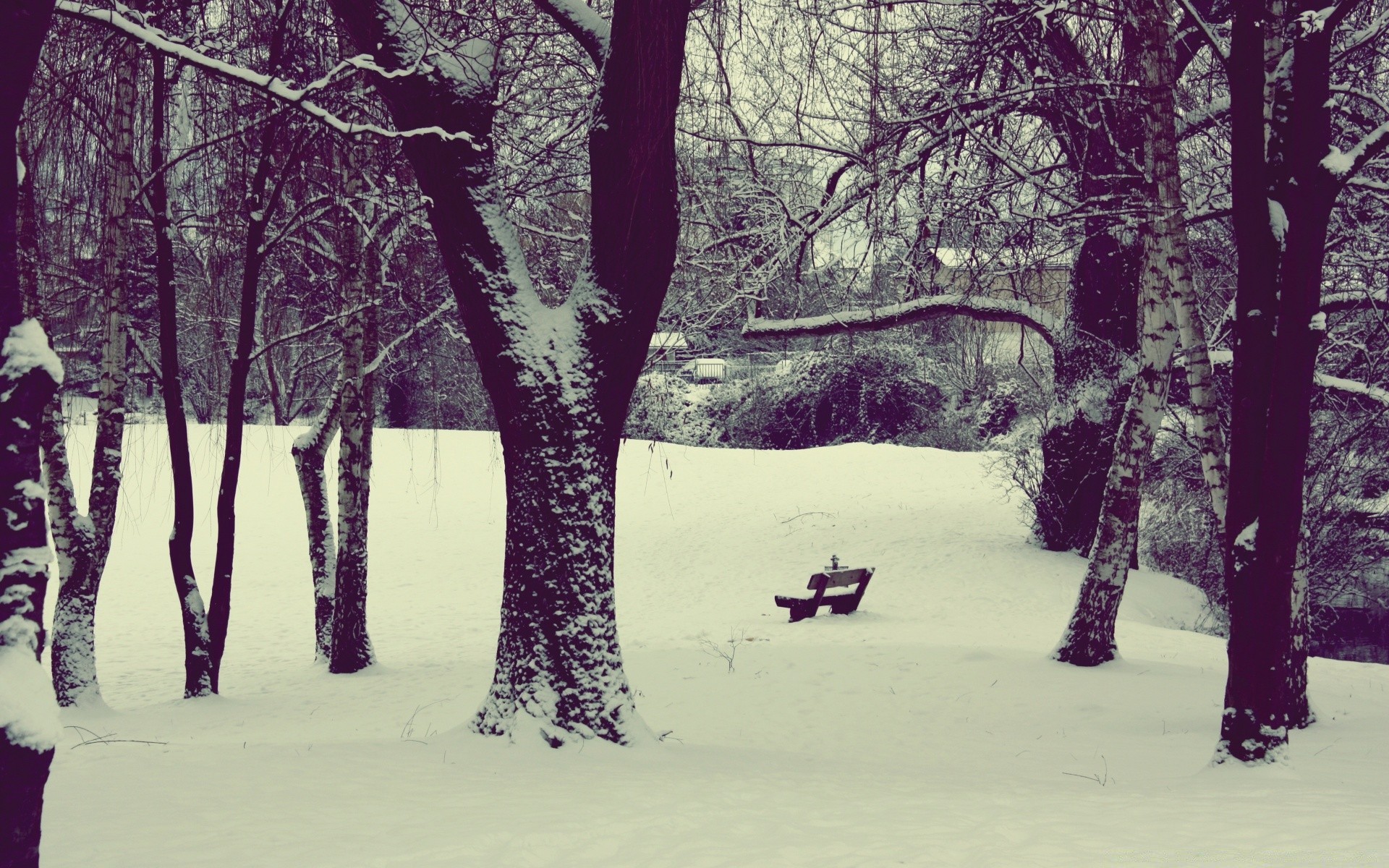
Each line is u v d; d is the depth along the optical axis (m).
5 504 3.04
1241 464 7.18
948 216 13.95
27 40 3.00
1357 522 19.55
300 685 12.99
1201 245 15.16
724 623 17.28
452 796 5.60
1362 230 11.41
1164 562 22.89
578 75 11.65
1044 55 13.21
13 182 3.11
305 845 4.60
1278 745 6.92
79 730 9.61
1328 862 4.19
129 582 21.55
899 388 41.06
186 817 5.10
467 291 7.59
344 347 13.80
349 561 13.99
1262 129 7.09
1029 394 33.50
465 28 8.30
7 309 3.10
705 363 41.16
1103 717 9.55
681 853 4.66
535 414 7.42
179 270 12.99
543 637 7.30
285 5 9.30
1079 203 12.79
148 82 10.76
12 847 2.92
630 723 7.33
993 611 18.06
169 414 11.25
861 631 15.95
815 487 30.27
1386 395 14.19
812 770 7.01
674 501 29.17
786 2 9.90
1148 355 11.61
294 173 11.48
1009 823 5.19
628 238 7.45
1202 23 8.72
